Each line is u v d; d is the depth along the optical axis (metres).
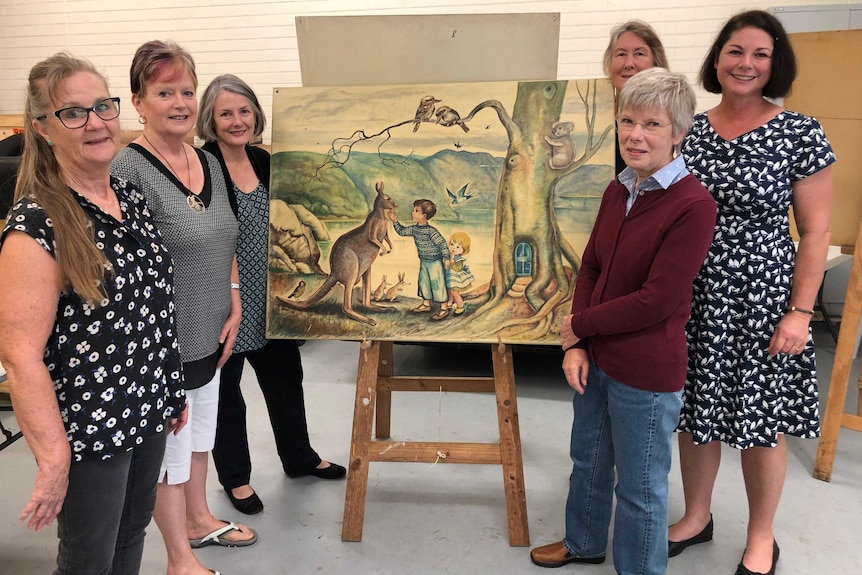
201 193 1.59
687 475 1.83
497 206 1.81
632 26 2.09
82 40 4.68
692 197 1.30
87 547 1.17
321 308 1.85
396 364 3.47
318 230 1.86
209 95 1.79
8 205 2.49
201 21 4.46
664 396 1.40
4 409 2.84
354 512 1.91
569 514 1.78
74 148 1.07
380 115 1.85
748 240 1.54
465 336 1.80
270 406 2.19
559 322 1.78
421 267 1.83
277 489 2.24
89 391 1.08
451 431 2.67
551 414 2.83
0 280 0.99
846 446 2.52
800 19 3.69
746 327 1.58
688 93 1.29
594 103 1.78
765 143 1.51
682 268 1.30
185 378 1.58
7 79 4.89
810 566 1.80
